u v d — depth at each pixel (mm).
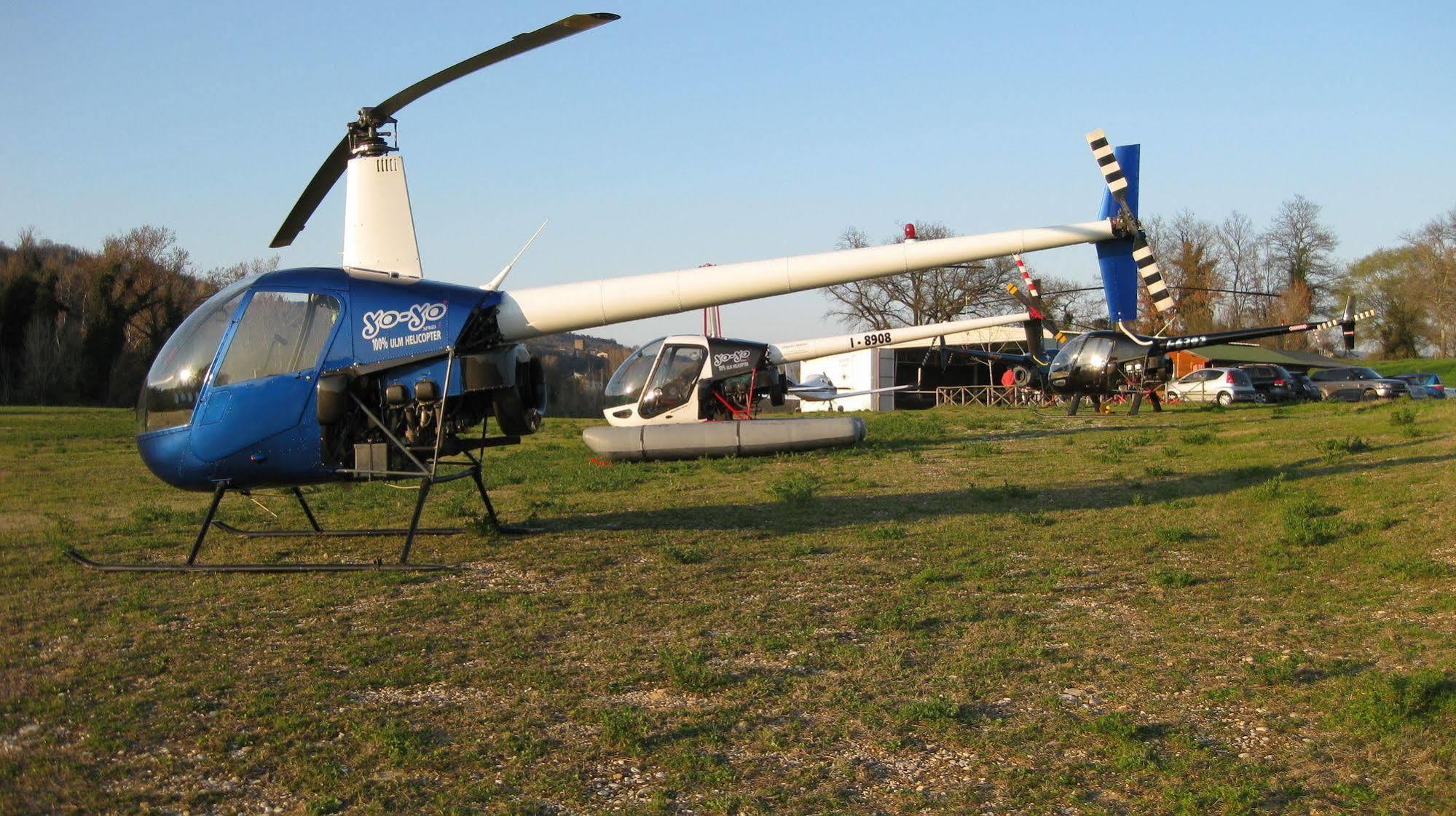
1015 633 6508
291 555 9250
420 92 9031
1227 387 36406
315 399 8711
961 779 4402
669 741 4797
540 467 16484
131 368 58875
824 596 7496
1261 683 5551
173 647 6293
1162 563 8422
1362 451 14242
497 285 9453
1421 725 4863
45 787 4312
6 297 58781
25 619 6957
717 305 9656
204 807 4145
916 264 9711
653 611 7098
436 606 7281
